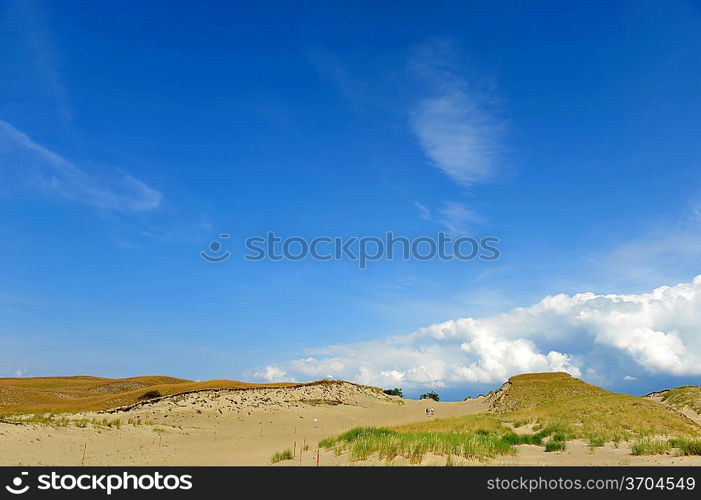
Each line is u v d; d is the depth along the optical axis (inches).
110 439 1561.3
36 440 1350.9
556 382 3447.3
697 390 2999.5
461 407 3833.7
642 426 1615.4
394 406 3863.2
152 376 4606.3
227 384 3302.2
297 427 2460.6
